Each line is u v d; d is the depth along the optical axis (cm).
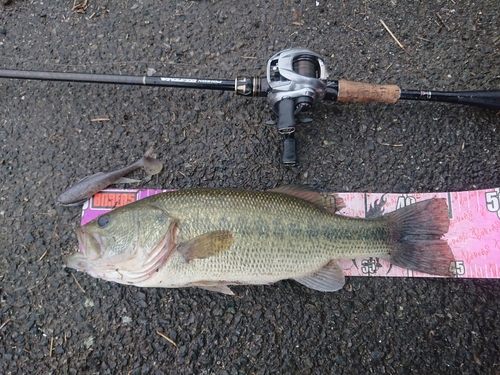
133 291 50
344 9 56
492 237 50
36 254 50
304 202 45
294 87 45
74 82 52
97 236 43
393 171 52
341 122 53
